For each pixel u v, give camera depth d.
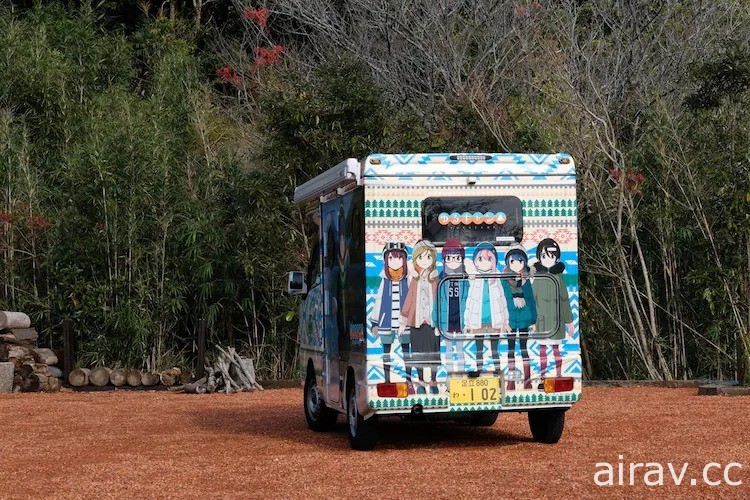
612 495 7.85
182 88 23.72
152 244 19.22
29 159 20.28
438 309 10.02
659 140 18.09
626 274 18.25
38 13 25.14
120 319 18.64
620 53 22.44
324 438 11.66
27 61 22.05
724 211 17.22
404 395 9.90
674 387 17.23
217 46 29.81
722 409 13.52
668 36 23.28
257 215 19.17
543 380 10.12
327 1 27.48
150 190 19.11
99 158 18.84
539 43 23.27
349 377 10.62
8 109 21.28
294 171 19.12
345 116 19.28
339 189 10.87
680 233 18.03
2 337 18.05
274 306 19.50
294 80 21.75
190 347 20.06
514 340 10.10
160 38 27.89
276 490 8.36
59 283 19.08
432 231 10.07
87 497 8.27
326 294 11.62
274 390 18.03
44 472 9.49
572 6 25.47
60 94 21.95
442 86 24.75
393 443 11.12
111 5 30.03
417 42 25.53
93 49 24.41
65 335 18.39
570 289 10.23
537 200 10.23
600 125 20.02
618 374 19.64
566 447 10.48
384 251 9.98
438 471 9.12
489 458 9.84
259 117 23.45
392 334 9.93
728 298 17.56
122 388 18.14
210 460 10.03
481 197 10.14
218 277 19.56
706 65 17.59
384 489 8.29
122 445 11.22
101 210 19.05
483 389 10.02
